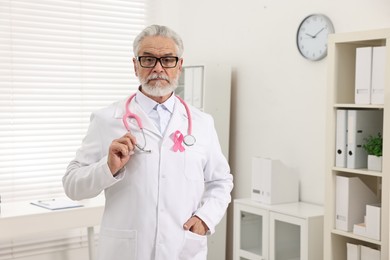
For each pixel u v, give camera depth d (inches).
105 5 185.3
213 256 173.0
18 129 169.9
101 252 80.7
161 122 82.7
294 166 153.9
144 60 78.1
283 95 157.2
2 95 167.5
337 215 122.7
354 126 118.6
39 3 172.4
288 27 154.8
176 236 79.3
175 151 80.7
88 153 81.4
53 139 176.1
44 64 174.6
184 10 195.8
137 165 78.8
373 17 131.5
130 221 78.5
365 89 115.6
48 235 173.6
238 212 151.3
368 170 116.3
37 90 173.3
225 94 171.3
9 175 168.4
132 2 190.4
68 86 179.0
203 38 187.5
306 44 147.6
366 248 117.3
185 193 80.7
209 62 185.2
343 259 125.8
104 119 81.9
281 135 158.1
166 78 78.4
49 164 175.5
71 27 178.7
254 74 167.0
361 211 122.0
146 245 78.1
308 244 130.4
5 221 132.1
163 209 78.8
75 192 79.3
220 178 87.7
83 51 181.5
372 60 114.3
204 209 82.3
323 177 145.1
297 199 150.6
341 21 139.4
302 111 151.3
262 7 163.2
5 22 167.3
